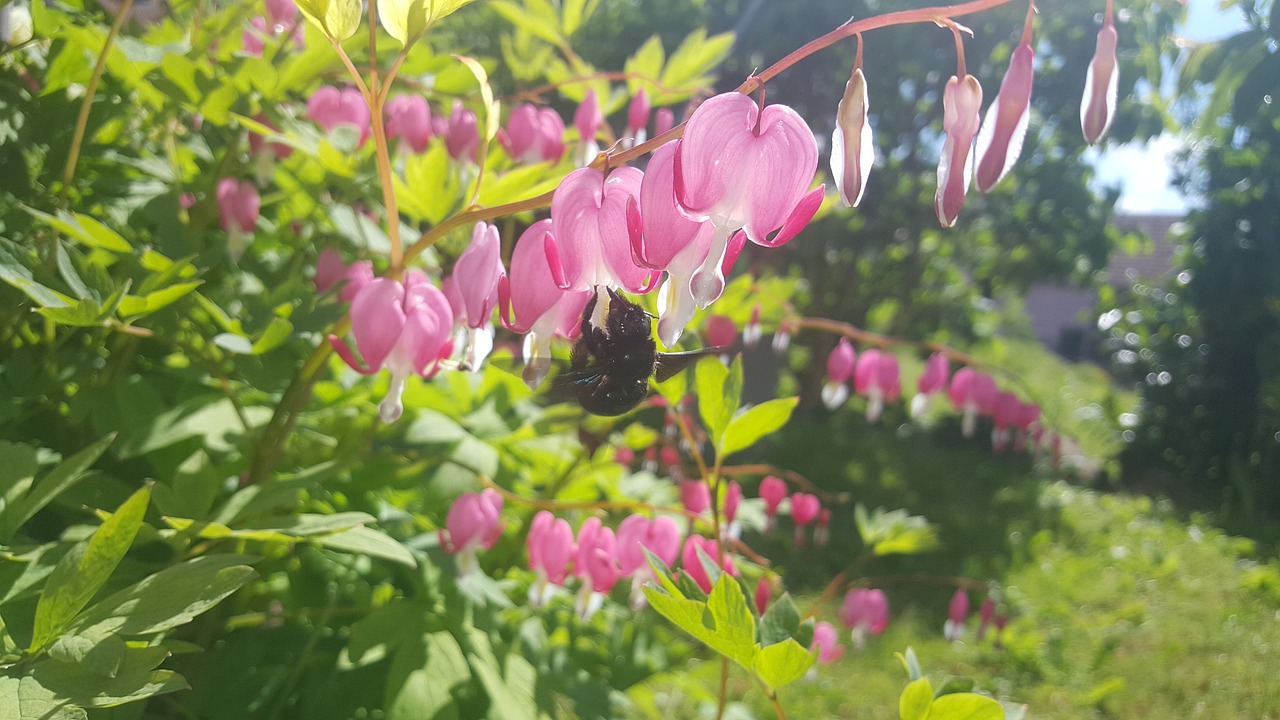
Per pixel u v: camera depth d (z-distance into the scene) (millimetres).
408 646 245
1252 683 764
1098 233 1600
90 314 189
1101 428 1791
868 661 755
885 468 1360
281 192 309
